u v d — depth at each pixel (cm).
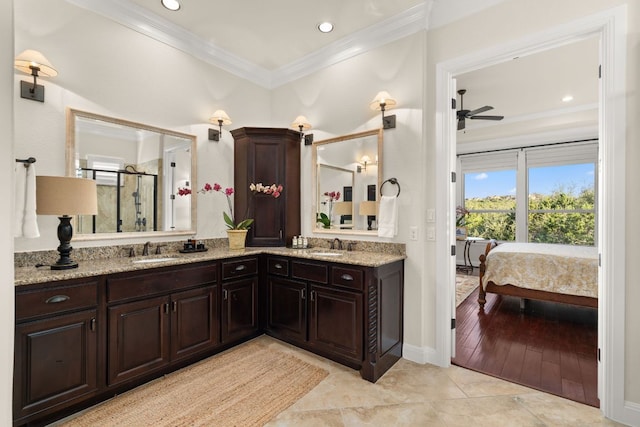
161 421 183
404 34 274
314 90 343
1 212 60
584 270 345
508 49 225
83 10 239
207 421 183
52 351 176
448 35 253
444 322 253
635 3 180
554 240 573
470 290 491
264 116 379
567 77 387
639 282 179
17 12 210
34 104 216
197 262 249
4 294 60
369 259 248
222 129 336
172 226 292
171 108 293
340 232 317
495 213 637
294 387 220
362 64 303
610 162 186
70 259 208
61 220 202
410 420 186
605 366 189
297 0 254
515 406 200
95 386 192
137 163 270
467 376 237
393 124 279
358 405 200
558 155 561
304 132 351
